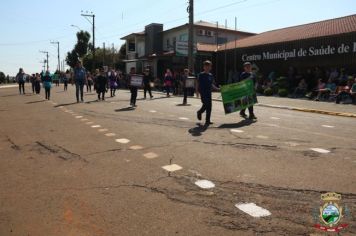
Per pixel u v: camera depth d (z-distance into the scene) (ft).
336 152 26.96
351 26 85.87
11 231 15.07
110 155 26.55
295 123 41.37
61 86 156.04
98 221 15.81
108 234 14.66
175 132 34.86
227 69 116.88
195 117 45.19
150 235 14.52
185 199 18.04
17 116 48.34
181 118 44.24
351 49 81.10
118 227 15.24
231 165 23.58
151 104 62.34
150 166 23.63
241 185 19.84
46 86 76.74
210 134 33.73
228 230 14.80
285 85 85.40
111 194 18.86
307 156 25.76
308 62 90.94
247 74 44.73
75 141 31.53
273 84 88.02
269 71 101.76
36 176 22.03
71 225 15.49
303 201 17.60
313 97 75.61
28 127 39.17
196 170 22.61
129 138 32.27
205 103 39.37
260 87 92.17
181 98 77.87
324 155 26.04
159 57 146.10
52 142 31.27
